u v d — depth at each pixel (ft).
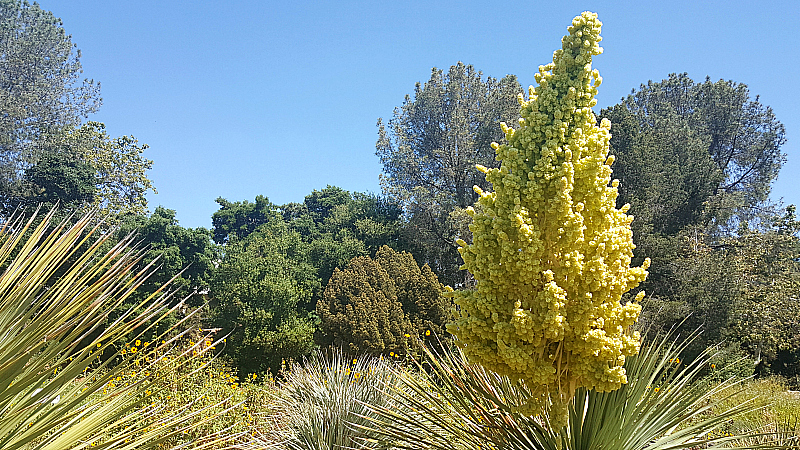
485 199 12.27
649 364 12.69
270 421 24.16
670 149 97.71
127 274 7.27
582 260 11.49
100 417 6.63
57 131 99.14
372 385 23.75
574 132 11.51
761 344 66.28
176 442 12.46
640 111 116.47
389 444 12.91
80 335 6.61
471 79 113.29
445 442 12.49
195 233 103.40
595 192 11.54
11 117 91.40
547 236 11.73
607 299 11.67
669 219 90.02
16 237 6.87
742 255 79.66
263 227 115.24
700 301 65.51
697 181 95.91
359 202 129.18
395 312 68.85
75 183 92.27
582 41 11.96
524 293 11.59
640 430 11.87
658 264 71.61
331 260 100.32
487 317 11.78
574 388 12.03
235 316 75.00
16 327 6.20
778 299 69.10
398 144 114.01
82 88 104.94
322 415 23.44
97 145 104.12
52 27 102.27
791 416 23.34
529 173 11.60
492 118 106.01
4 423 5.87
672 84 126.72
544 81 11.84
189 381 18.80
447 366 13.75
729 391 31.78
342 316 68.18
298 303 87.56
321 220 140.67
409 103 116.16
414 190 103.71
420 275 73.77
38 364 6.16
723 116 121.49
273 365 70.28
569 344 11.57
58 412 6.12
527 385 11.91
